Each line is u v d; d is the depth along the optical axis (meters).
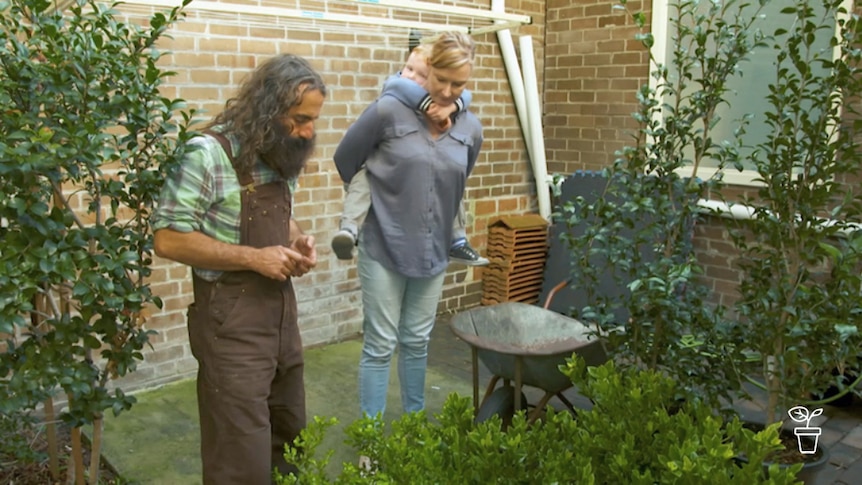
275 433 2.47
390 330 2.87
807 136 2.45
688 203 2.68
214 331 2.13
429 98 2.64
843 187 3.49
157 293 3.84
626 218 2.70
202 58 3.78
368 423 1.80
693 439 1.59
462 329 3.03
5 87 2.00
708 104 2.58
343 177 2.89
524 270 5.48
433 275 2.84
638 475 1.54
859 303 2.32
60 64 2.02
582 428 1.81
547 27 5.58
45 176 2.16
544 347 2.84
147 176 2.16
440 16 4.77
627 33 5.07
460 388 4.00
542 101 5.70
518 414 1.80
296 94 2.01
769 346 2.56
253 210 2.12
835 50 4.02
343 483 1.71
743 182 4.49
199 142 2.05
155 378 3.91
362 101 4.54
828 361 2.43
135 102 2.11
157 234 2.07
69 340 2.18
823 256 2.46
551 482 1.53
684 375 2.71
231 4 3.42
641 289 2.62
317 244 4.49
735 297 4.62
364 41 4.46
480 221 5.46
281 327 2.27
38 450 3.10
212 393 2.14
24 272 1.98
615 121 5.22
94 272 2.06
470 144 2.86
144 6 3.27
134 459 3.12
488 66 5.28
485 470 1.59
